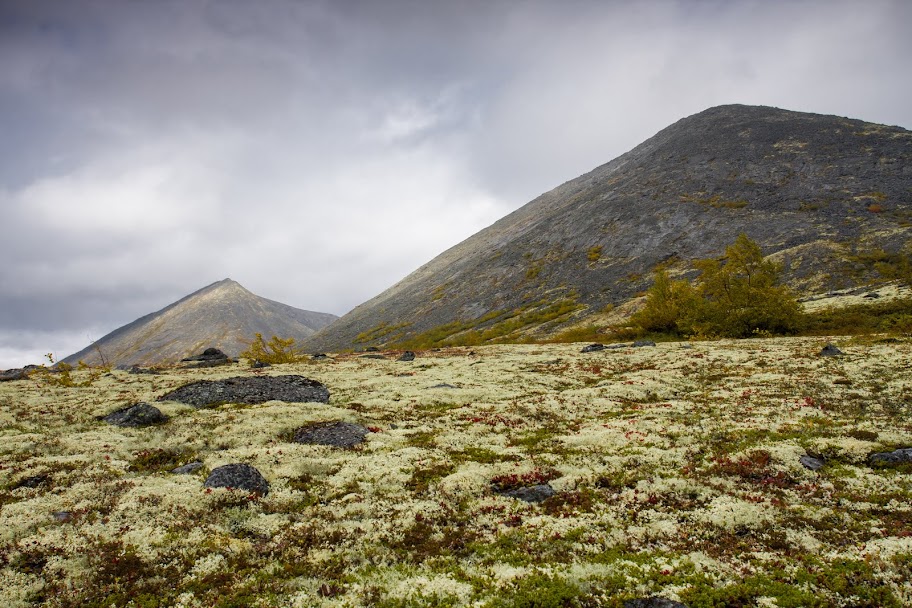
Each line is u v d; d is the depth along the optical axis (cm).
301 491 1878
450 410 3303
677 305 7688
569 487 1848
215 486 1855
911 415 2473
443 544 1452
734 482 1827
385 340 15550
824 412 2661
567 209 18775
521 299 13950
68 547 1388
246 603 1161
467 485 1875
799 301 7538
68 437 2578
